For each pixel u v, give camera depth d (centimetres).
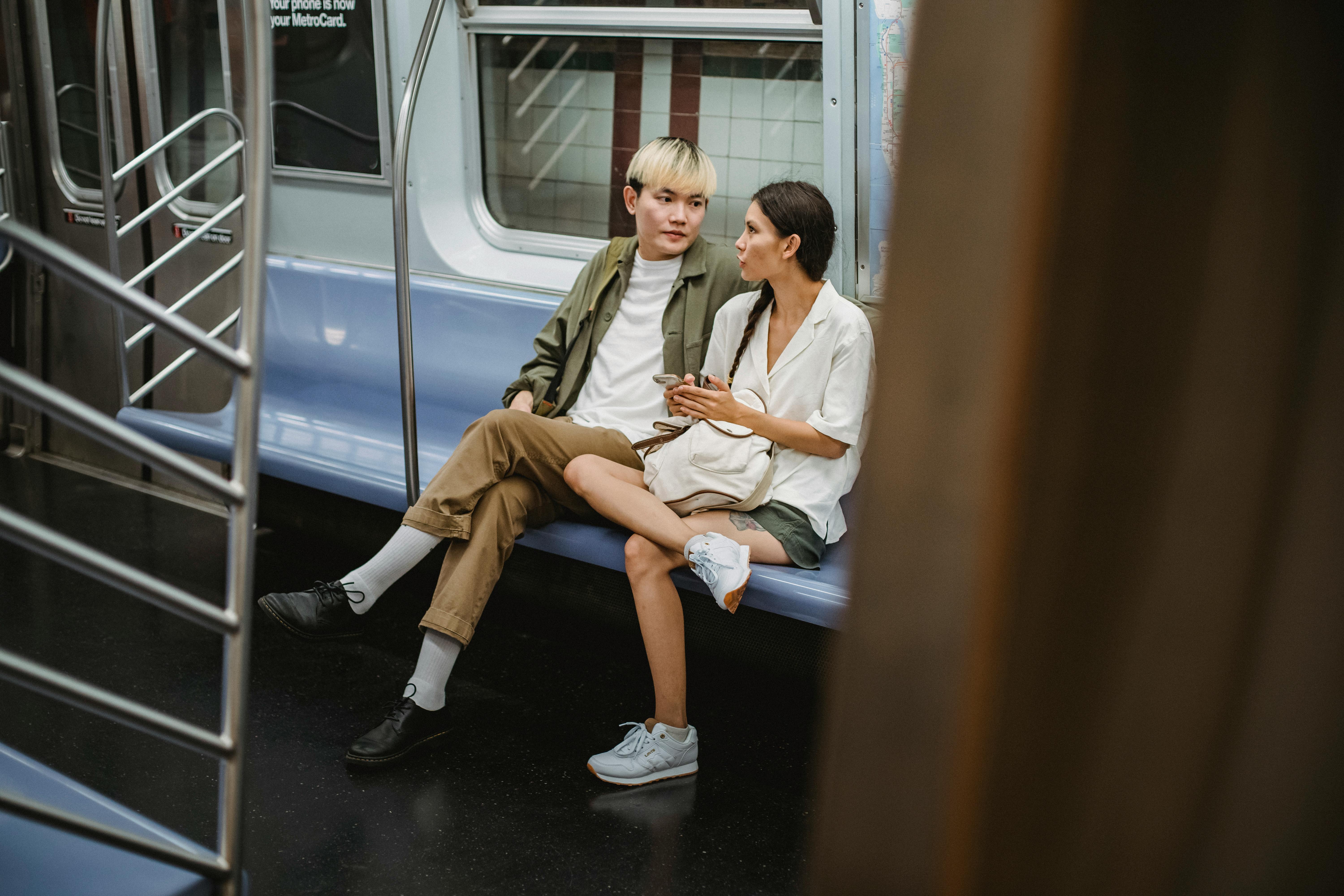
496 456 222
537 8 304
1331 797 29
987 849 29
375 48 321
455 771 216
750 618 224
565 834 195
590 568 241
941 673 28
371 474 264
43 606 287
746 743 231
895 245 28
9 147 405
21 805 82
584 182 320
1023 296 26
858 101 260
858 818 30
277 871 181
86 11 381
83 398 418
